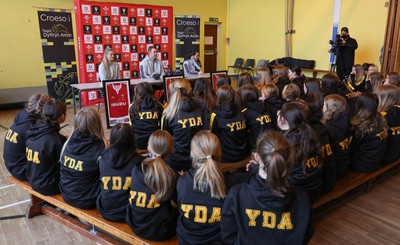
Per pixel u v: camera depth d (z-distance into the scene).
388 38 6.85
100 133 2.21
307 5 8.86
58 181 2.45
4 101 6.86
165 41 8.00
